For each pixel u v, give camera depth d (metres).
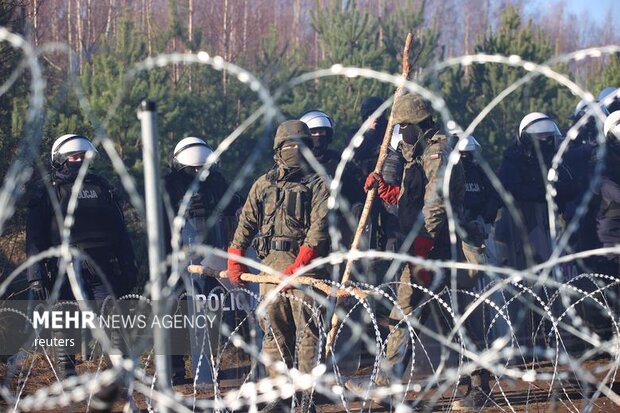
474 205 23.25
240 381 18.62
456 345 10.19
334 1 43.28
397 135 20.02
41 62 24.75
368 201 17.11
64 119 26.03
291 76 40.06
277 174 16.70
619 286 22.97
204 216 20.66
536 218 23.80
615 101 26.84
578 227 24.00
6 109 23.81
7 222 23.28
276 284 16.28
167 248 20.78
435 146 16.88
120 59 34.34
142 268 26.61
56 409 15.90
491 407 17.19
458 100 39.84
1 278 24.77
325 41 42.91
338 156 23.11
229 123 35.38
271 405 15.47
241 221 16.86
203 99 35.56
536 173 23.62
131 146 30.70
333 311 15.54
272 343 16.36
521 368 18.42
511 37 41.44
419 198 17.16
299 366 15.80
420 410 16.83
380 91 40.31
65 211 19.59
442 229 17.38
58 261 19.23
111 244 19.89
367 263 20.19
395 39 46.19
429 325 18.59
